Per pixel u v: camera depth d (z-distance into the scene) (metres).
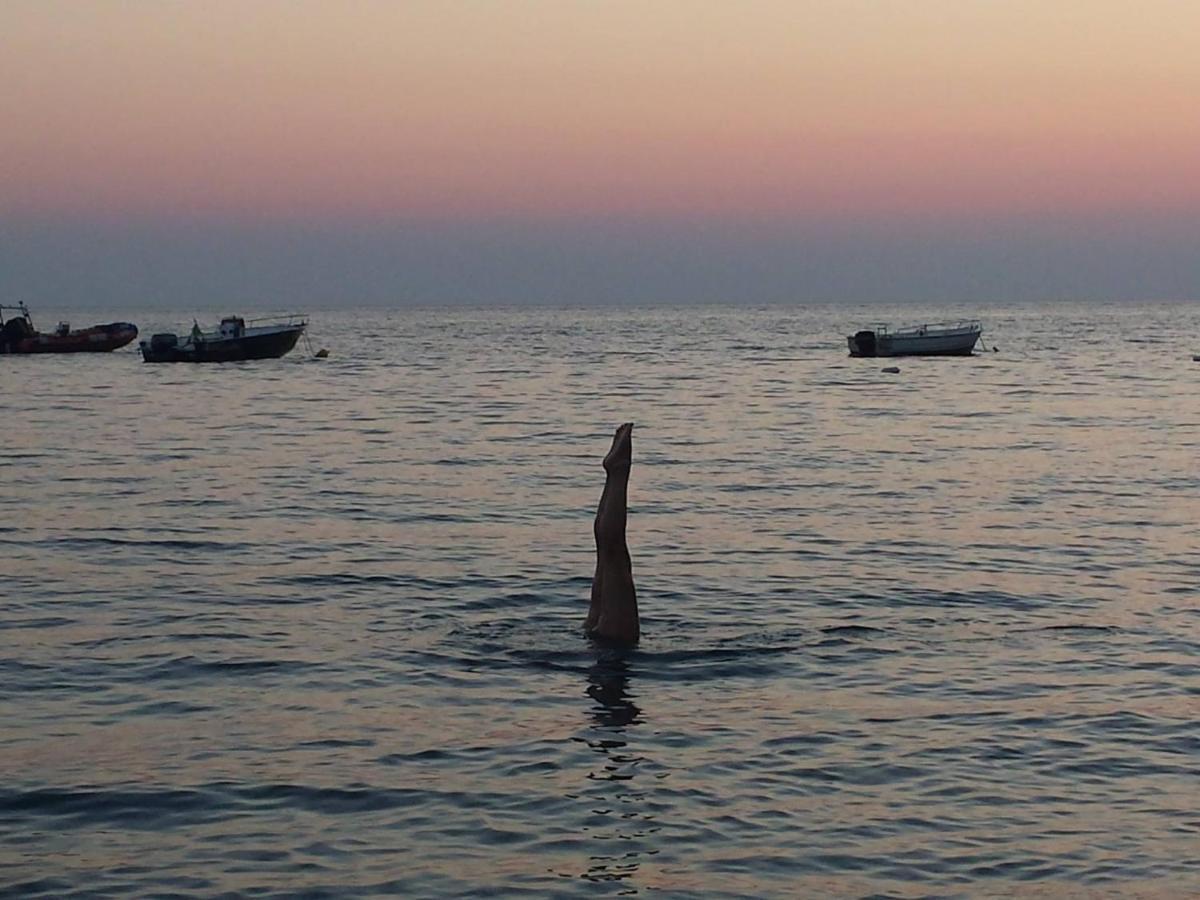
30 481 40.44
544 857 12.78
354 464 45.09
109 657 19.89
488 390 86.75
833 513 34.50
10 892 12.00
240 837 13.24
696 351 153.38
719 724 16.62
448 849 12.96
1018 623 22.20
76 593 24.50
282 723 16.73
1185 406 71.00
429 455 47.97
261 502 36.03
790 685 18.36
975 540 30.50
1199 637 21.09
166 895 11.95
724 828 13.45
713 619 22.45
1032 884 12.20
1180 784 14.58
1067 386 88.25
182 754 15.57
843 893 12.01
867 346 127.50
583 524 32.56
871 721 16.72
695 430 58.12
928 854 12.83
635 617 20.67
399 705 17.47
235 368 113.94
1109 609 23.27
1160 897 11.93
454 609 23.31
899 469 44.16
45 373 105.75
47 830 13.41
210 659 19.78
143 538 30.38
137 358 129.62
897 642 20.78
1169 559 28.03
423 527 32.03
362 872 12.45
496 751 15.68
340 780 14.73
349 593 24.62
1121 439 53.94
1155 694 17.86
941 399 76.88
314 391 85.25
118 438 54.25
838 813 13.82
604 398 78.94
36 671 19.11
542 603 23.86
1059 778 14.77
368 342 187.50
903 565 27.50
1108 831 13.35
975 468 44.41
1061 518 33.72
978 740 16.02
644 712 17.12
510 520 33.12
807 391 84.44
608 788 14.51
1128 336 198.25
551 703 17.53
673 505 35.84
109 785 14.57
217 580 25.73
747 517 33.84
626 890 12.06
